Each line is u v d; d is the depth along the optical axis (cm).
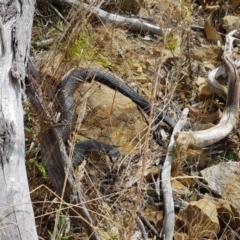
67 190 252
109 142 348
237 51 475
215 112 399
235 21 503
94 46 403
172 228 296
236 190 318
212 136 358
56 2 446
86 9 387
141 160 331
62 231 273
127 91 383
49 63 340
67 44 363
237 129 388
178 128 370
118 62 421
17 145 217
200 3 533
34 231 197
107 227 280
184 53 429
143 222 302
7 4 282
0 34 258
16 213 194
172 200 312
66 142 309
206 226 296
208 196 324
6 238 186
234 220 307
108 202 305
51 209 278
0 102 229
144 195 319
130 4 478
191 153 353
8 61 252
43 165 291
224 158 362
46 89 305
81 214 249
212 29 489
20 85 249
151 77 420
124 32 454
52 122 273
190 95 416
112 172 322
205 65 452
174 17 470
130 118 364
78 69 365
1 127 218
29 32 289
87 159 319
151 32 464
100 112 359
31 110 315
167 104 368
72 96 332
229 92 390
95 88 371
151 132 359
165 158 344
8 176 205
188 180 336
